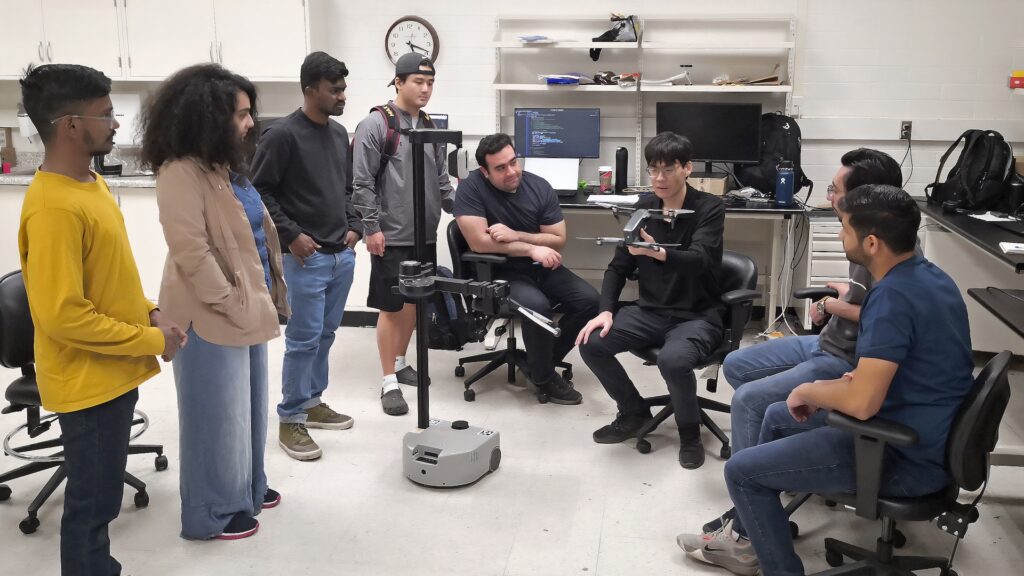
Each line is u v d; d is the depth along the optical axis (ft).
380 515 9.50
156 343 7.18
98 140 6.75
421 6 16.81
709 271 11.08
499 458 10.64
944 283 6.89
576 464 10.75
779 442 7.36
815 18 15.92
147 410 12.50
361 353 15.08
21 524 9.10
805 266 15.75
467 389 12.89
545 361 12.43
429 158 12.53
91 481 7.20
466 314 11.87
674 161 10.79
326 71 10.21
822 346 9.05
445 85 17.11
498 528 9.22
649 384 13.66
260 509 9.49
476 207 12.46
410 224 12.38
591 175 17.26
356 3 16.92
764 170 15.76
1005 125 15.76
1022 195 13.48
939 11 15.61
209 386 8.39
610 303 11.46
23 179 16.81
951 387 6.80
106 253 6.96
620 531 9.15
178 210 7.74
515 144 16.63
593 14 16.30
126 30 16.47
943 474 6.86
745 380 9.89
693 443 10.74
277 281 9.10
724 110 15.44
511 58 16.89
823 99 16.21
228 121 7.76
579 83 16.01
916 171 16.22
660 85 15.87
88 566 7.34
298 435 10.98
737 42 16.19
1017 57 15.56
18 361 9.53
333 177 10.79
